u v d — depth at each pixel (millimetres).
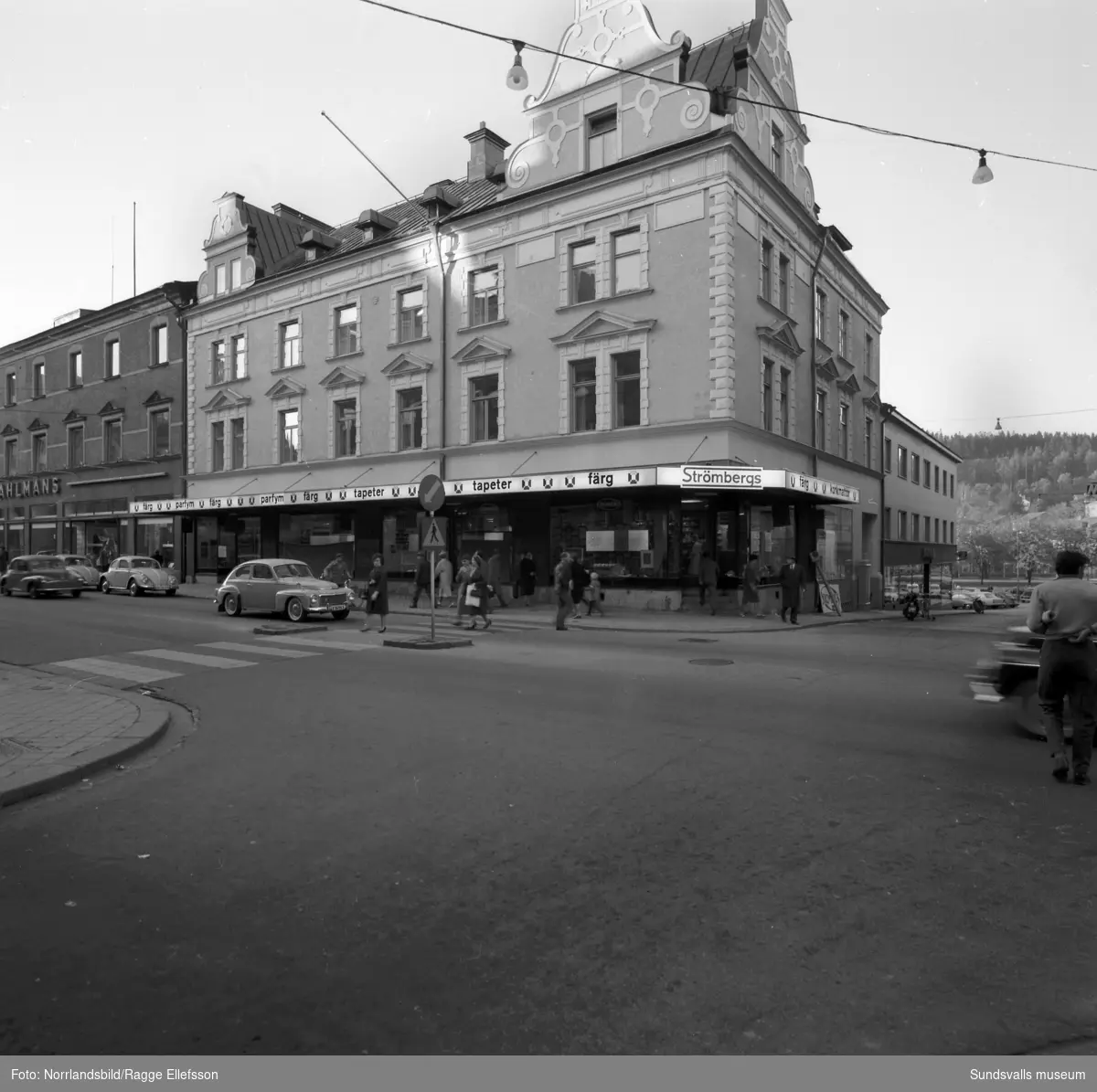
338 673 10812
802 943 3400
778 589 22500
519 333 23516
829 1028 2789
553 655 12703
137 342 36469
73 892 4004
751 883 4027
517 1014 2877
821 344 26547
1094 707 5680
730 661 12078
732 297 20047
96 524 38875
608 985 3070
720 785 5676
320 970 3195
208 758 6656
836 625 20594
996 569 78875
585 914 3691
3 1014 2893
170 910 3779
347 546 28469
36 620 18734
